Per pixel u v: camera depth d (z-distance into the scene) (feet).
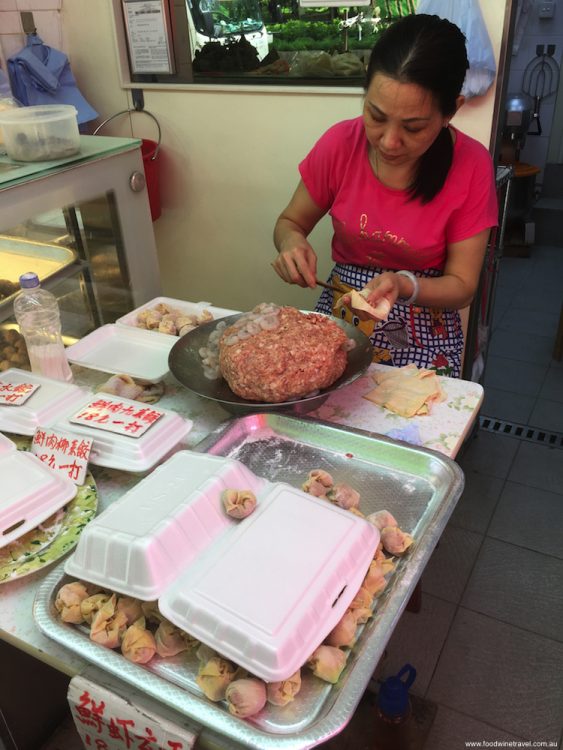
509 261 13.08
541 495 6.88
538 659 5.11
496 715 4.70
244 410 3.77
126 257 5.50
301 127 6.72
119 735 2.41
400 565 2.81
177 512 2.67
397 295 4.14
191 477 2.93
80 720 2.51
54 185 4.58
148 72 7.32
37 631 2.63
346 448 3.58
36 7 7.37
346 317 5.18
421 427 3.76
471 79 5.48
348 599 2.50
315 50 6.28
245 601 2.39
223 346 3.78
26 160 4.64
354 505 3.11
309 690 2.32
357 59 6.15
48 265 4.77
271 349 3.59
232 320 4.49
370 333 5.07
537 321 10.68
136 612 2.56
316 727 2.10
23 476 3.20
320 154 4.94
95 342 4.65
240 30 6.57
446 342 5.12
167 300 5.17
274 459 3.58
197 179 7.70
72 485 3.26
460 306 4.76
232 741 2.22
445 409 3.92
